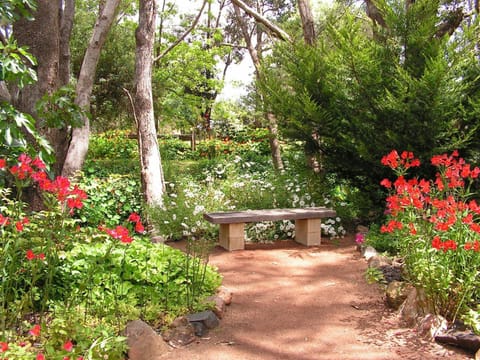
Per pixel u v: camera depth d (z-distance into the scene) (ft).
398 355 10.04
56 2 17.92
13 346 8.36
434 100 18.29
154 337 10.18
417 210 12.24
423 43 20.20
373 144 20.63
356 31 20.74
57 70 18.07
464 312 10.88
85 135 22.61
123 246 12.74
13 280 10.77
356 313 12.46
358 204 22.31
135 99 25.14
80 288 10.41
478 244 10.16
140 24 24.98
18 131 10.54
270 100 22.90
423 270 11.01
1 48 10.57
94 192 24.68
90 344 9.23
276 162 35.50
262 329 11.51
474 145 20.04
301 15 27.50
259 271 16.19
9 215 10.87
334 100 21.68
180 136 80.89
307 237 19.88
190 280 12.79
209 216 18.90
